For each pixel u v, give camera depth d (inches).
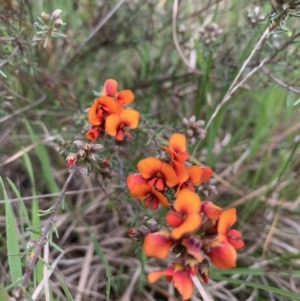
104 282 6.2
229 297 5.9
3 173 7.2
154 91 7.3
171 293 5.9
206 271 3.6
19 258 4.6
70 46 7.5
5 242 6.1
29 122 7.0
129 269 6.4
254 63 6.3
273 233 6.7
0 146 7.0
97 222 7.1
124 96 4.7
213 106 6.7
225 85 6.6
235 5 6.8
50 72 7.2
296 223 6.9
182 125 5.7
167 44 7.4
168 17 7.2
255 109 7.4
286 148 7.2
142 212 4.9
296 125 6.9
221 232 3.5
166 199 4.0
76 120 6.1
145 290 6.0
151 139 5.2
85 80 7.9
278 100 7.6
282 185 7.0
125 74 8.5
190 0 7.9
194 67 7.3
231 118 7.8
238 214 6.9
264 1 6.5
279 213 7.0
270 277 6.1
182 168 4.0
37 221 5.2
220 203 7.0
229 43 7.0
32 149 7.2
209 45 6.2
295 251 6.5
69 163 4.3
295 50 5.9
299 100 5.0
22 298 3.5
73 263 6.4
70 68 7.5
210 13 7.1
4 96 5.8
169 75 7.4
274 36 5.7
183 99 7.5
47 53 6.9
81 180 7.3
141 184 4.1
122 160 5.9
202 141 6.9
